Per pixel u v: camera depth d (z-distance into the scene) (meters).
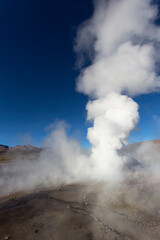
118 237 4.76
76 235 4.88
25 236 4.85
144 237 4.75
